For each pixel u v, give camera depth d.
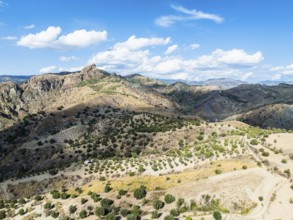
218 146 129.88
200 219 70.25
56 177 158.88
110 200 90.88
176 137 180.62
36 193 154.38
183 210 76.56
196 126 190.88
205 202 78.19
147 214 79.38
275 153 121.06
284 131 162.50
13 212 107.19
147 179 105.69
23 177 175.88
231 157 120.31
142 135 194.00
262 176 93.25
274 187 85.56
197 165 120.88
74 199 100.25
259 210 73.44
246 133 154.62
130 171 136.38
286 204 77.00
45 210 98.00
